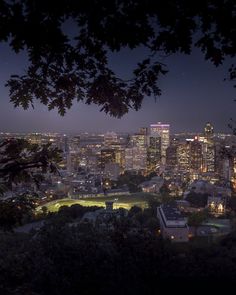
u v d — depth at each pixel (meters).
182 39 2.36
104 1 2.27
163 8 2.24
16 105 3.42
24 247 14.04
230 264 15.43
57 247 12.86
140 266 13.55
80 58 2.91
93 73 3.18
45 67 3.16
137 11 2.28
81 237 13.86
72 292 12.35
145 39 2.39
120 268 13.32
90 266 12.80
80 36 2.62
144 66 2.97
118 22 2.35
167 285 13.65
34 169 3.90
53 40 2.39
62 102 3.45
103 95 3.35
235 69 3.26
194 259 15.89
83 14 2.35
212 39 2.43
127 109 3.42
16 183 3.86
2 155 3.82
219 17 2.27
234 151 5.02
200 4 2.20
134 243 13.95
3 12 2.25
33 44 2.38
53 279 11.54
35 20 2.27
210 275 14.36
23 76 3.30
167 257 14.43
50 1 2.21
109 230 15.56
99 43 2.65
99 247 13.12
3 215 4.00
